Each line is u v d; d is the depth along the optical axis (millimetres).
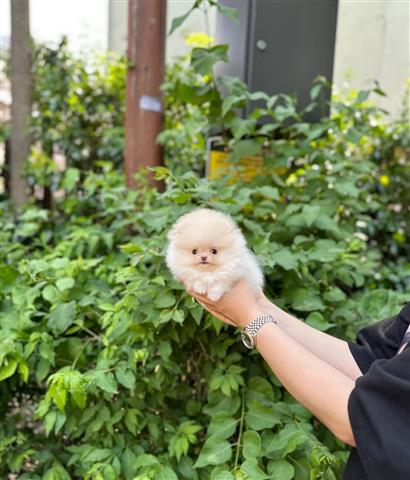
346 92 3064
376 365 827
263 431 1291
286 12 1932
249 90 1919
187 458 1344
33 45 3072
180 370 1425
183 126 2453
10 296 1631
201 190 1389
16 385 1603
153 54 2092
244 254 985
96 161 2922
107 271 1704
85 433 1458
